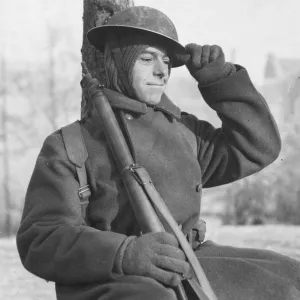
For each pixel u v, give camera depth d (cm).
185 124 366
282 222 1458
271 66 2598
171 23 347
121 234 310
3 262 820
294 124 1627
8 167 1886
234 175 359
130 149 336
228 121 352
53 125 2327
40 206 328
